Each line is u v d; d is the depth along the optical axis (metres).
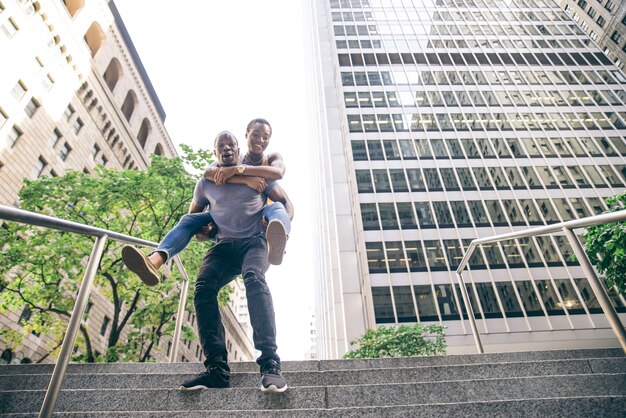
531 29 43.78
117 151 33.12
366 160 31.14
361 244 26.50
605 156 31.38
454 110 35.00
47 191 12.81
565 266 25.09
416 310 23.34
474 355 3.62
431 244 26.44
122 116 33.78
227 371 2.51
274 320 2.45
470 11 46.25
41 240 11.63
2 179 20.81
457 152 31.81
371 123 33.91
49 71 24.78
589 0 43.06
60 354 2.08
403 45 41.34
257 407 2.30
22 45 22.53
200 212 3.10
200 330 2.54
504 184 29.73
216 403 2.32
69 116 26.86
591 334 22.22
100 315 26.17
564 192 29.17
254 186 2.82
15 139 21.95
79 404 2.38
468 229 27.20
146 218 14.12
